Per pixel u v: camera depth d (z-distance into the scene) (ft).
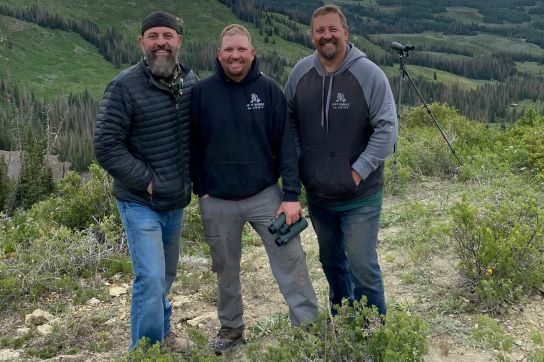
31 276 19.39
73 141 313.53
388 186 28.32
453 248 18.83
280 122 13.05
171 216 13.83
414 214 23.16
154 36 12.44
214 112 12.90
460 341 13.34
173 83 12.80
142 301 12.81
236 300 14.25
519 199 20.20
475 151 33.22
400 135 40.91
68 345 15.37
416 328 11.46
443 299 15.53
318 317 12.64
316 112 12.78
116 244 22.82
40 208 30.04
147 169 12.82
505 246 15.39
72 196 28.73
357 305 12.02
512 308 14.76
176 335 15.20
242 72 12.71
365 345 11.54
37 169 97.96
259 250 22.31
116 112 12.42
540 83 599.98
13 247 22.99
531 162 29.58
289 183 13.05
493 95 539.70
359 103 12.45
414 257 18.30
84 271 20.68
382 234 22.06
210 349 13.88
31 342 15.80
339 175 12.51
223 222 13.58
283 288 13.67
